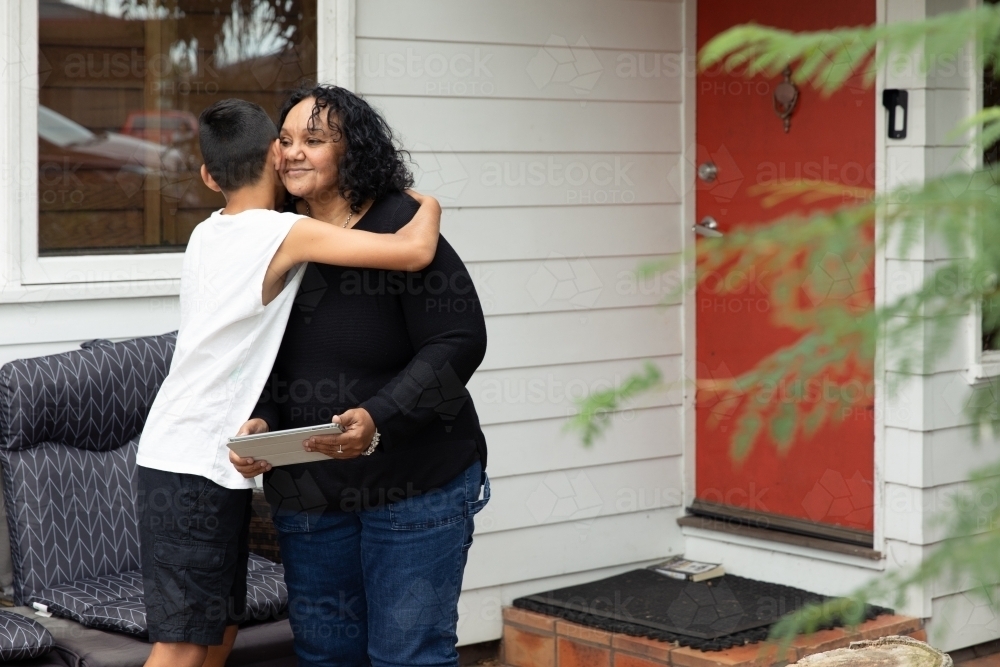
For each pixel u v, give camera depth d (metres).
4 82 3.08
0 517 3.12
